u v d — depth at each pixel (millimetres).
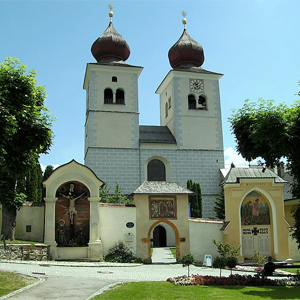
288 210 49094
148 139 58188
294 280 23562
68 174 35812
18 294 16812
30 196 51438
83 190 36531
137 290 18797
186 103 60188
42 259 32656
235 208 37594
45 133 28312
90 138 56438
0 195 34219
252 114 26922
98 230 35312
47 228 34469
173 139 59094
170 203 37625
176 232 37094
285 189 50812
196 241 37281
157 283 21453
